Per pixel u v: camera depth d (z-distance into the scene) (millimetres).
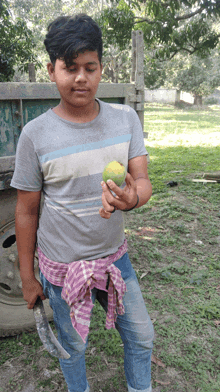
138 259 4316
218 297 3535
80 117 1543
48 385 2514
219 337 2979
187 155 10656
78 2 27969
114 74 26844
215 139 14039
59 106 1595
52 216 1640
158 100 44156
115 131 1596
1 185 2484
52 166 1530
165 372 2617
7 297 2885
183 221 5492
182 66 33906
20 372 2631
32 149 1542
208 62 34750
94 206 1585
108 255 1706
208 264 4211
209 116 27156
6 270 2838
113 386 2486
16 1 28078
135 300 1774
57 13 28453
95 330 3049
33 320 2969
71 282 1612
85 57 1376
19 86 2395
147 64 29359
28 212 1711
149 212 5887
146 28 10602
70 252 1647
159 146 12641
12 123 2465
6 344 2904
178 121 22438
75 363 1894
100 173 1556
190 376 2582
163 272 3965
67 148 1509
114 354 2791
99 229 1616
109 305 1713
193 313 3293
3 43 9703
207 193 6684
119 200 1356
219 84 35656
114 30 10492
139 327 1761
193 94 38344
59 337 1853
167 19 10008
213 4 9602
